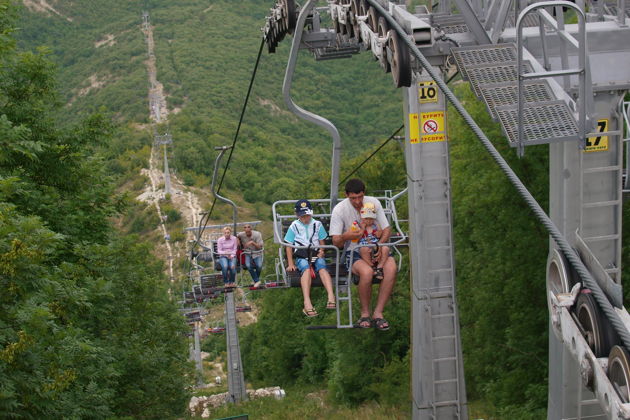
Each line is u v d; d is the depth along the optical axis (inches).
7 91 631.2
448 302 417.1
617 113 307.7
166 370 993.5
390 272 341.7
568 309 236.2
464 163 924.6
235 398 1318.9
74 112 6737.2
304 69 6279.5
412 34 295.3
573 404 330.6
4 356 314.3
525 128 270.7
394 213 404.5
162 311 1194.0
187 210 4603.8
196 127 5502.0
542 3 253.3
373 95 5757.9
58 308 410.3
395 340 1202.6
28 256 327.6
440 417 418.0
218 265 648.4
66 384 348.8
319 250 361.7
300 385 1647.4
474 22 325.4
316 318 1574.8
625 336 161.6
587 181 307.6
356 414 989.2
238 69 6678.2
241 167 4955.7
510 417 789.2
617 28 326.0
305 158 5108.3
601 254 310.2
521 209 827.4
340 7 373.4
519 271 820.6
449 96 215.2
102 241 719.1
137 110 6195.9
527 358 830.5
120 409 713.0
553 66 327.6
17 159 598.5
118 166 5083.7
